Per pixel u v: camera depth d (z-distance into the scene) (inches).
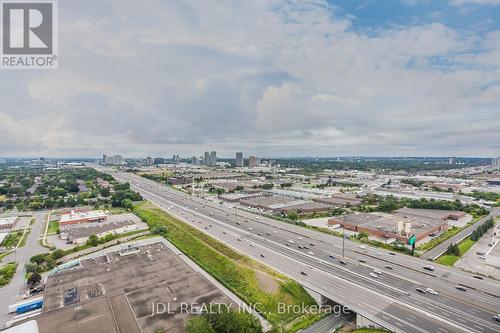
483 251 4785.9
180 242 5103.3
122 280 3582.7
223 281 3590.1
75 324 2645.2
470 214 7598.4
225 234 5477.4
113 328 2596.0
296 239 5187.0
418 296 3122.5
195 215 7145.7
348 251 4544.8
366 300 3034.0
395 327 2586.1
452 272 3764.8
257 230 5782.5
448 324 2632.9
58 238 5679.1
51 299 3191.4
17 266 4377.5
